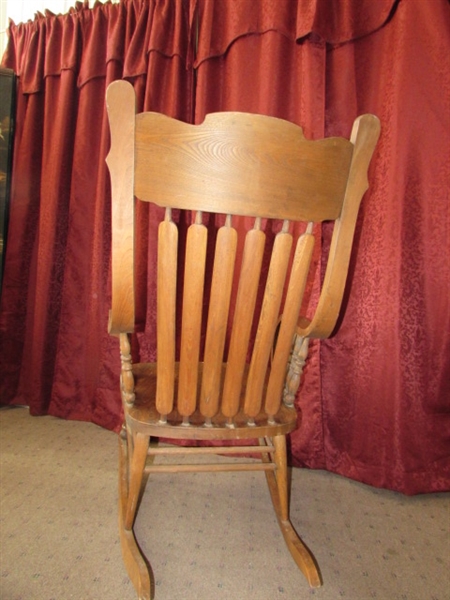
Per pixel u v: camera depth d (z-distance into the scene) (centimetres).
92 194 133
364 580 76
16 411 144
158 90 119
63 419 138
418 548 85
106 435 128
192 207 57
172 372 64
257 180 57
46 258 133
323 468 115
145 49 121
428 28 94
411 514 97
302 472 114
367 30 104
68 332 137
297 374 76
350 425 112
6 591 69
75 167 132
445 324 100
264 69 108
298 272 63
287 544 81
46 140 136
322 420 114
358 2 104
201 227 58
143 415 70
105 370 131
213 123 55
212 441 122
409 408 103
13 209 140
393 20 100
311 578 72
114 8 126
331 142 60
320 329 70
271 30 107
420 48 95
